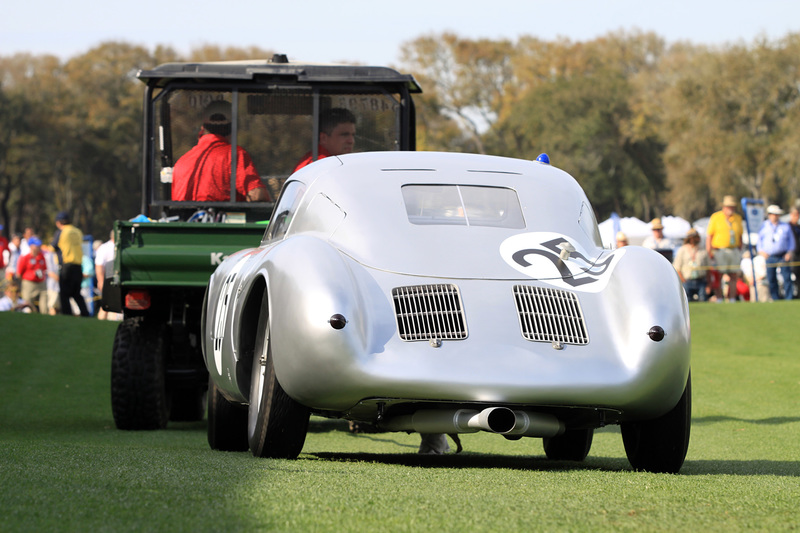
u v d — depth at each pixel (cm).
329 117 2353
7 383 2828
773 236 5494
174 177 2330
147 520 711
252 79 2347
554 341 1137
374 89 2364
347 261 1189
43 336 3734
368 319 1123
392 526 715
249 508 767
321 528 700
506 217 1298
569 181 1426
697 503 870
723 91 16175
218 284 1577
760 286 5734
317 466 1104
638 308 1160
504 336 1126
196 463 1081
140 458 1133
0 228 7688
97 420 2300
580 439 1558
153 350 2064
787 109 16125
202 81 2348
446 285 1165
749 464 1457
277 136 2353
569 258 1246
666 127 17100
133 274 1959
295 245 1203
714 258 5747
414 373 1086
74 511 742
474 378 1087
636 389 1123
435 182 1331
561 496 891
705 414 2325
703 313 4572
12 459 1080
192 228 1950
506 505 821
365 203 1282
